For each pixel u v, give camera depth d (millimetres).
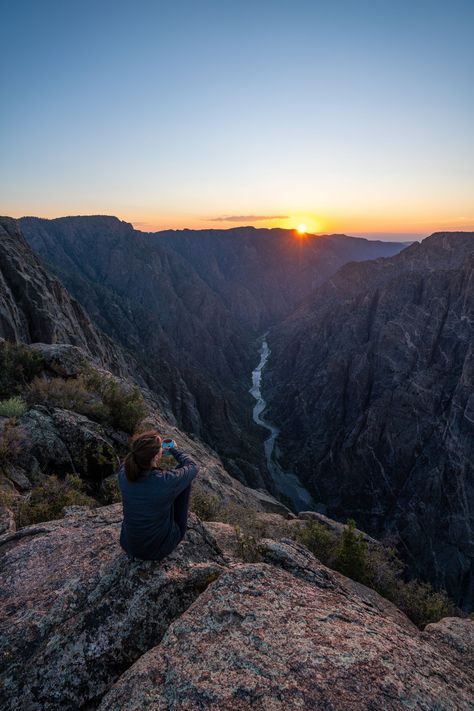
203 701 2666
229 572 4035
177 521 4062
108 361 63688
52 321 46344
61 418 10633
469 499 94188
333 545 13945
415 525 96625
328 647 3117
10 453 8727
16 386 12719
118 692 2861
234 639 3201
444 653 5602
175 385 122750
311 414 152000
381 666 2959
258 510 19109
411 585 14000
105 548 4320
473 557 88562
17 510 6863
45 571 4090
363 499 112500
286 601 3697
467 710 2746
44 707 2953
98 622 3477
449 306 137125
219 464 26094
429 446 108125
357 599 5008
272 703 2605
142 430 13195
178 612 3742
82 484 9305
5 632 3385
